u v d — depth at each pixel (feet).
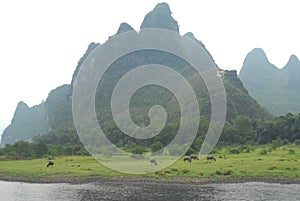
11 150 289.74
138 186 138.92
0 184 153.28
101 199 116.37
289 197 112.78
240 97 444.14
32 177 166.91
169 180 147.64
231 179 145.28
